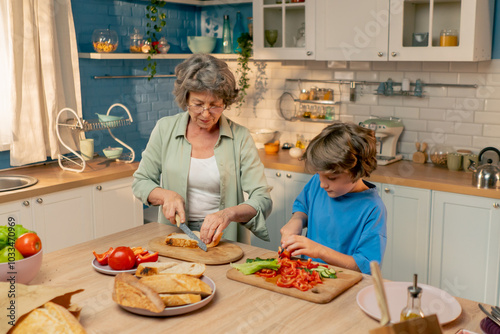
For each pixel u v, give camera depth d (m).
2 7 3.09
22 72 3.17
